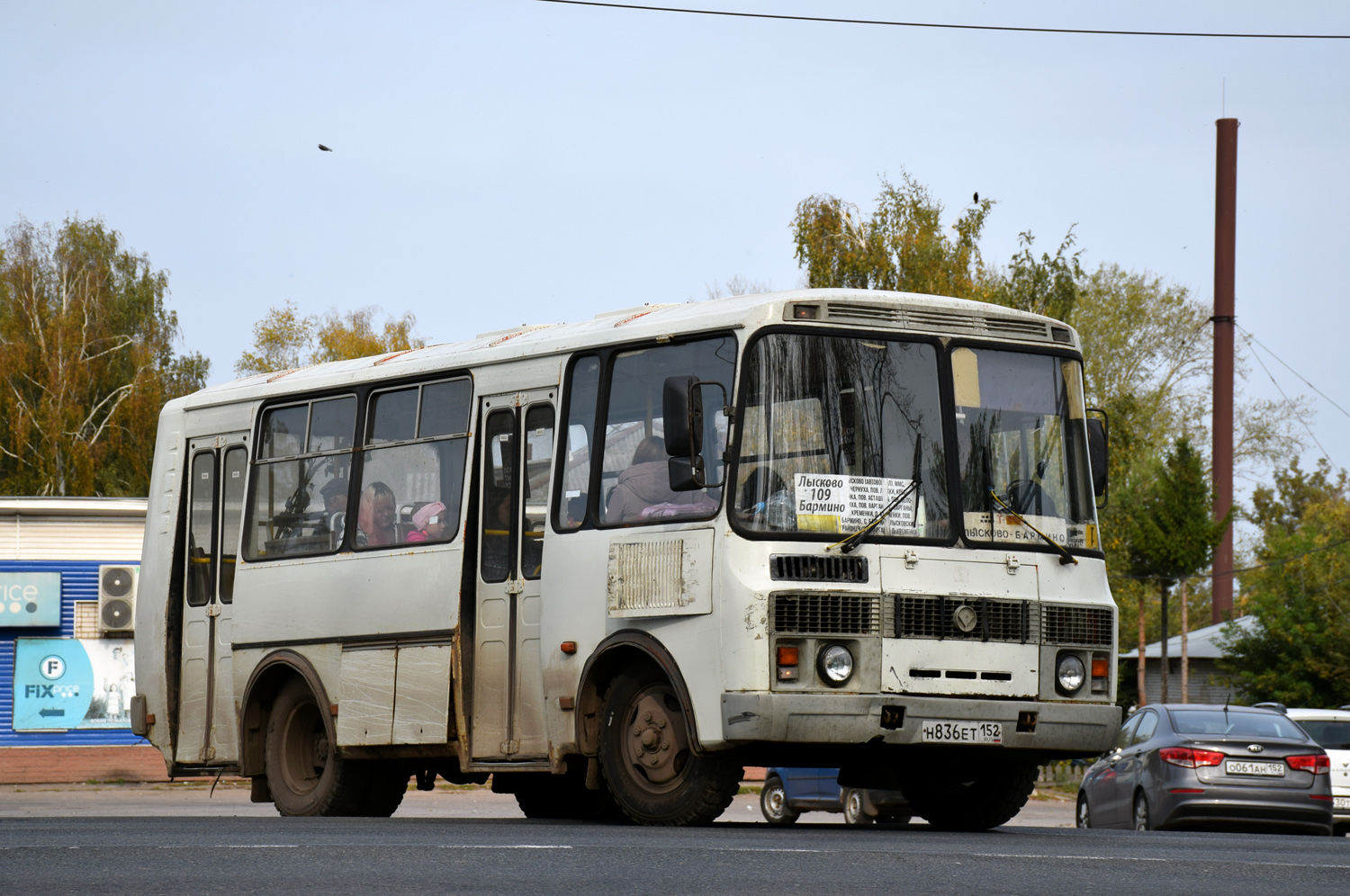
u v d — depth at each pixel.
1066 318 61.91
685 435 13.87
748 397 14.43
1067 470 15.62
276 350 91.94
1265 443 98.88
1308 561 62.50
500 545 16.56
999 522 15.06
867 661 14.20
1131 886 8.77
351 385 18.50
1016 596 14.90
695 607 14.34
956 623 14.57
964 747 14.49
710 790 14.49
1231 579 76.06
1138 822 25.47
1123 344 95.38
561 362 16.22
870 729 14.13
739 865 9.62
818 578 14.20
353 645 17.83
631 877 8.88
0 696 43.03
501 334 17.77
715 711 14.13
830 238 62.09
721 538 14.23
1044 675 14.95
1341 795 31.83
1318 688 60.91
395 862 9.66
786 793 32.38
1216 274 78.94
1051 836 14.19
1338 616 60.56
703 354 14.88
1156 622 75.81
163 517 20.55
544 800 20.47
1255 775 24.22
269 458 19.42
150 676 20.39
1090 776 27.97
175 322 83.00
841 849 10.79
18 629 43.28
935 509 14.81
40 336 77.19
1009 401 15.44
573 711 15.55
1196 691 68.12
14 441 75.81
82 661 43.53
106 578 43.59
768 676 13.91
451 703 16.70
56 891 8.16
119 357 79.44
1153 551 51.69
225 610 19.64
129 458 76.75
